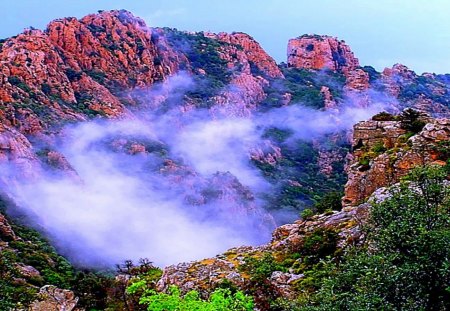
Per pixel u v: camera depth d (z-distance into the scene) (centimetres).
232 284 4272
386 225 2330
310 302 2525
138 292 5034
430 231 2077
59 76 16888
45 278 7025
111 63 19862
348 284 2320
